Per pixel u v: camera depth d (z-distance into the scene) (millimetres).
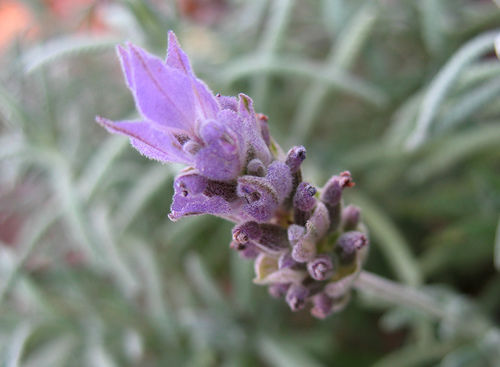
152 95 66
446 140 138
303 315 164
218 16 224
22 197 191
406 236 163
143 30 138
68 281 163
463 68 110
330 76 145
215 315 151
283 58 153
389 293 105
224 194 72
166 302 156
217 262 166
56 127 157
